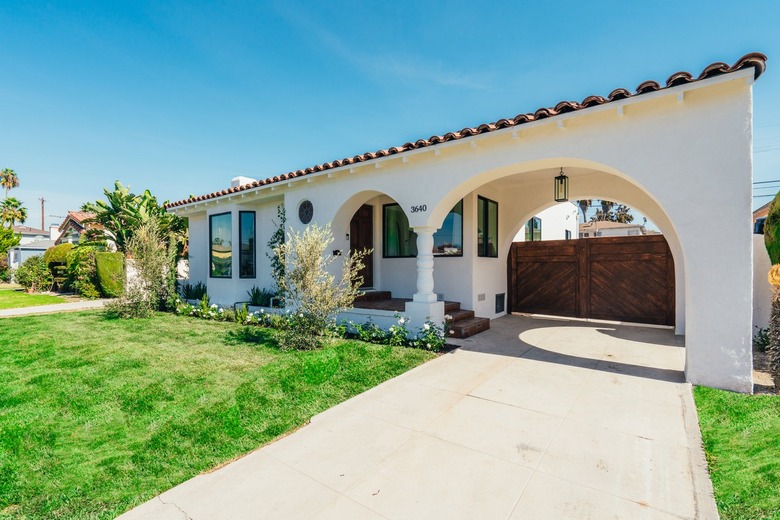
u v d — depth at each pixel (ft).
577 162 21.79
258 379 19.57
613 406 15.84
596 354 24.34
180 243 59.41
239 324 35.37
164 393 17.90
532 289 41.34
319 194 33.58
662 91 17.75
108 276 56.90
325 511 9.64
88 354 24.64
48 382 19.51
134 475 11.50
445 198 26.43
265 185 36.32
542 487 10.47
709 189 17.66
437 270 36.94
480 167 24.57
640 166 19.27
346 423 14.76
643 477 10.86
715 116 17.53
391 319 29.32
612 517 9.22
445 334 27.99
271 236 41.78
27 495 10.52
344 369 21.21
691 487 10.34
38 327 33.91
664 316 34.40
